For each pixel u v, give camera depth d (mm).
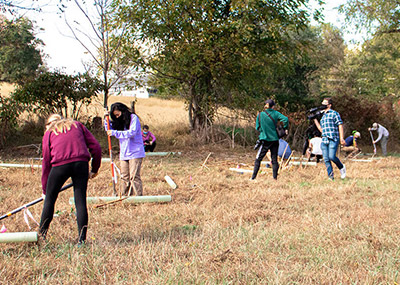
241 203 6211
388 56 26391
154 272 3428
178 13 14930
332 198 6695
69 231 4621
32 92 14266
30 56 24359
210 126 16453
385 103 21469
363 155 15469
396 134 20406
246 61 15867
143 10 14812
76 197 4309
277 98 20125
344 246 4117
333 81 37594
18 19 14359
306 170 10258
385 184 8312
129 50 15258
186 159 12562
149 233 4633
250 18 15633
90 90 14812
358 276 3363
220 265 3621
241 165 11188
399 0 21203
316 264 3625
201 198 6570
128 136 6227
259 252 3883
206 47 15477
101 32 14031
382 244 4152
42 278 3260
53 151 4254
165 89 17469
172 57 15586
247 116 16875
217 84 17078
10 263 3559
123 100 32625
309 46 17891
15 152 12969
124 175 6496
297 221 5145
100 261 3619
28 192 6938
